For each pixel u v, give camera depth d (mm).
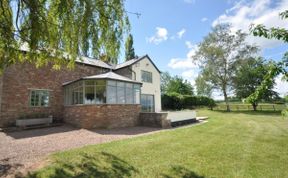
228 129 13156
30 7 5488
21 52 6625
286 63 3725
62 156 6637
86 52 6719
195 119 19312
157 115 15133
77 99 15023
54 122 15953
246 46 32656
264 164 6289
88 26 6457
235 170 5812
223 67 33719
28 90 15062
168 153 7234
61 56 6848
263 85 3943
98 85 14141
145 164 6176
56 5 5719
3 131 12414
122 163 6199
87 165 5930
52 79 16531
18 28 5797
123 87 15250
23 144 8656
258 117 22078
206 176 5438
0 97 13672
